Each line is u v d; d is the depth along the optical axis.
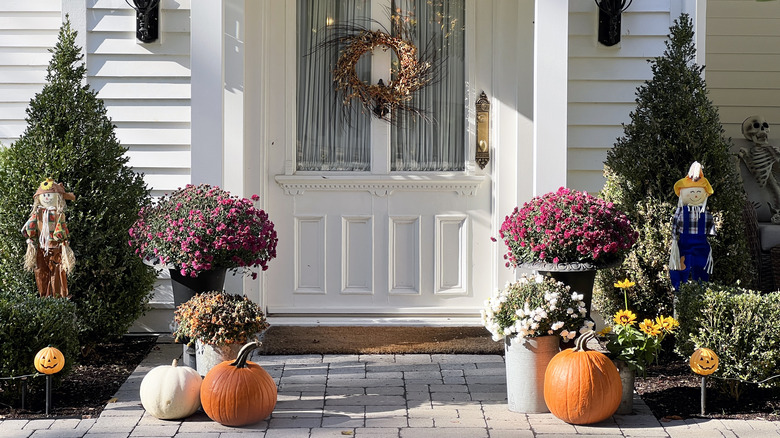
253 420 4.30
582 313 4.48
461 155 6.54
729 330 4.55
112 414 4.47
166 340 5.96
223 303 4.67
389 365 5.38
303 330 6.16
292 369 5.29
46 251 5.00
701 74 5.89
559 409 4.30
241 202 4.89
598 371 4.25
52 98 5.29
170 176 6.07
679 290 4.93
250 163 6.28
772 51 7.90
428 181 6.44
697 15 5.86
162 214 4.88
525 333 4.37
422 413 4.51
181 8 6.02
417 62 6.41
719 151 5.36
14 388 4.56
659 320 4.48
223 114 5.66
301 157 6.52
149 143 6.05
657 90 5.47
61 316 4.65
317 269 6.50
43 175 5.18
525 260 4.87
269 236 4.97
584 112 6.02
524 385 4.50
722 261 5.33
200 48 5.53
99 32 6.02
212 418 4.31
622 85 6.02
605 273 5.49
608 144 6.04
